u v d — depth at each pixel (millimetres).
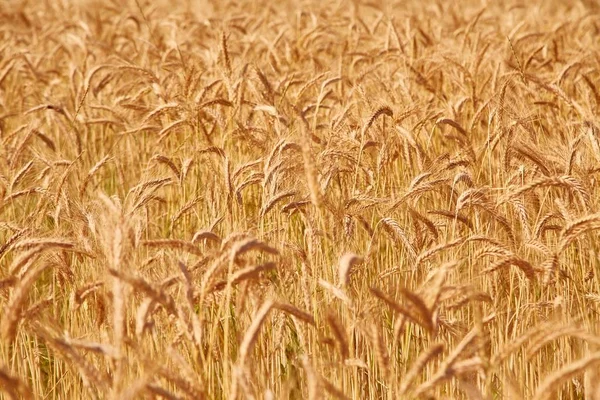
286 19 23688
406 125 11836
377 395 8016
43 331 5836
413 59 15500
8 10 29812
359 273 8641
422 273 8430
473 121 11414
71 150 14078
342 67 15688
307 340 7953
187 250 6781
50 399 8492
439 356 7809
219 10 30125
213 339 6633
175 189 12484
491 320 7570
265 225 9688
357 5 25047
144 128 12094
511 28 22062
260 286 7688
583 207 7809
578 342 7801
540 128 11469
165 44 19062
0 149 11195
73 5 31609
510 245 8156
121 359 5480
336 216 8055
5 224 8477
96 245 7426
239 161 11383
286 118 10633
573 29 22250
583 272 8656
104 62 18172
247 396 5344
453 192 8844
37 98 16312
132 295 7234
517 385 7363
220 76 12914
